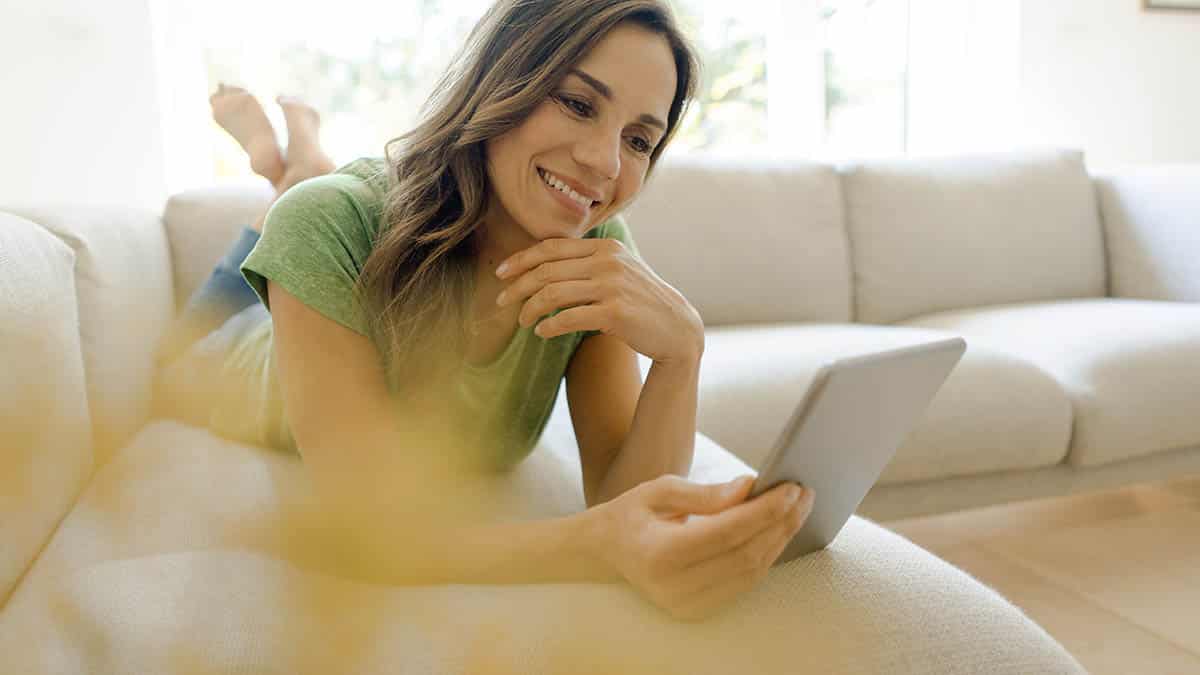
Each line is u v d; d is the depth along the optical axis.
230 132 1.76
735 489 0.65
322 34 2.62
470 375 0.97
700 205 2.14
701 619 0.65
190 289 1.64
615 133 0.83
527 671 0.60
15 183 2.10
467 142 0.84
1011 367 1.74
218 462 1.08
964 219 2.40
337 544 0.78
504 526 0.76
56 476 0.92
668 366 0.90
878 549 0.75
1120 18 3.31
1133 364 1.79
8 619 0.71
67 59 2.16
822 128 3.24
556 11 0.82
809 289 2.22
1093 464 1.78
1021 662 0.65
